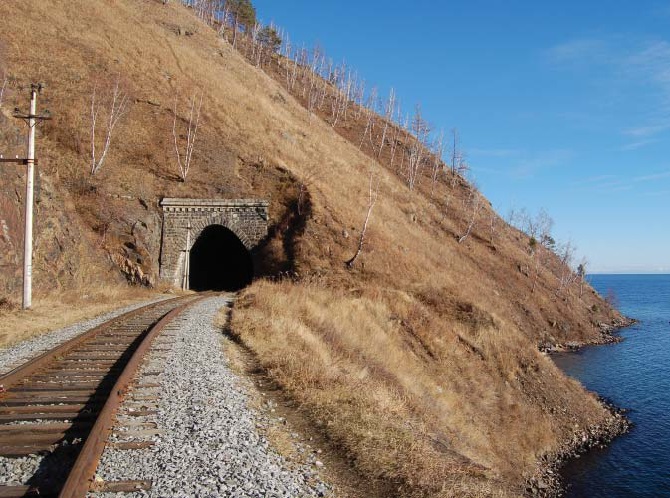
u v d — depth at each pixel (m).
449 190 76.69
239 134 44.66
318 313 18.73
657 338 54.88
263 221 34.91
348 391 8.98
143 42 55.16
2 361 9.68
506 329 28.52
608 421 24.89
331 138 66.81
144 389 7.81
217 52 70.94
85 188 30.86
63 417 6.40
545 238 87.31
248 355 11.34
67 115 36.03
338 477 5.71
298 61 111.88
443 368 21.83
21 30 43.09
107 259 28.36
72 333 13.10
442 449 8.31
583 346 48.22
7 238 18.94
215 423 6.57
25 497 4.36
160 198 34.56
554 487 17.06
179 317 15.84
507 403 21.84
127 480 4.80
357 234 34.53
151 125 40.84
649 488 17.45
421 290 30.98
